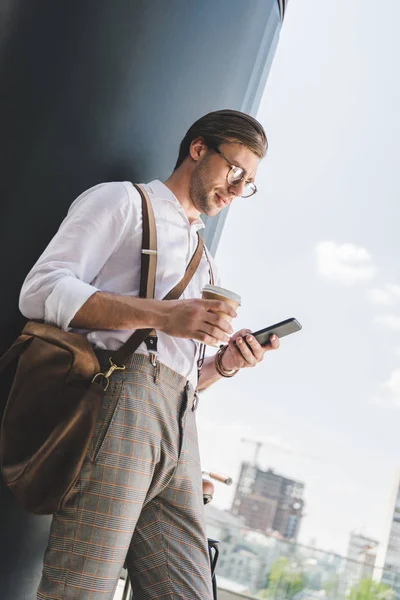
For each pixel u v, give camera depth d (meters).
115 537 1.44
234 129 1.79
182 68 2.22
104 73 1.92
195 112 2.34
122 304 1.48
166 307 1.50
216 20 2.34
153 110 2.12
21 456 1.47
